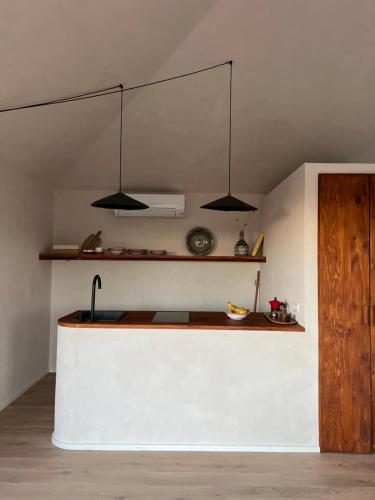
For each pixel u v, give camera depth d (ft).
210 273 14.39
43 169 11.80
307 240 8.51
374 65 8.61
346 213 8.46
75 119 9.46
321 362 8.39
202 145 11.42
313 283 8.46
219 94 9.48
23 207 11.53
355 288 8.40
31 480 7.13
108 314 10.59
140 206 8.44
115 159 12.13
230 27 7.82
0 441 8.64
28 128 8.93
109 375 8.48
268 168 12.60
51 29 6.23
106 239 14.32
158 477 7.30
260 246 13.92
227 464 7.81
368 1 7.25
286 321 9.02
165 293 14.32
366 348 8.38
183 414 8.46
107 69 7.98
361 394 8.36
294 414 8.42
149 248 14.37
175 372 8.50
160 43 7.89
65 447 8.36
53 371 13.98
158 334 8.53
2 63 6.49
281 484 7.11
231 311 9.46
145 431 8.43
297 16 7.57
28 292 12.01
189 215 14.44
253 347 8.50
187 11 7.29
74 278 14.21
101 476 7.30
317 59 8.48
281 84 9.15
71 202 14.25
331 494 6.84
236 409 8.46
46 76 7.32
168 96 9.55
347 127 10.51
